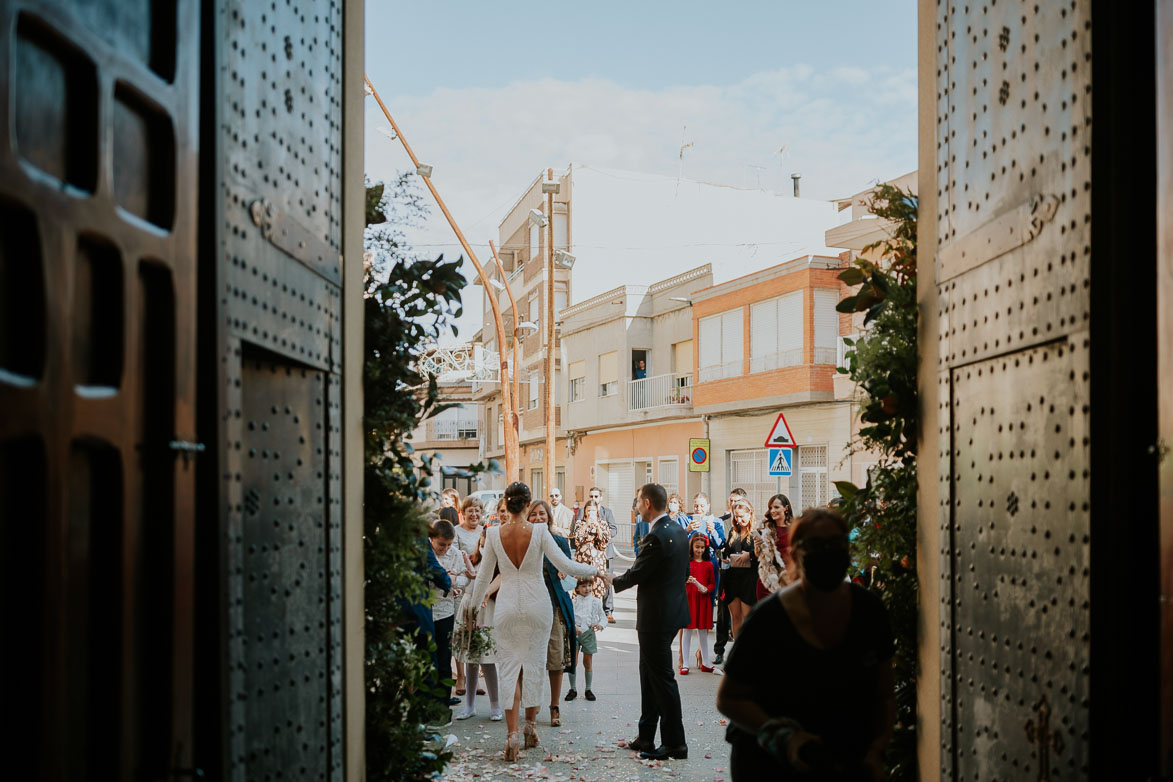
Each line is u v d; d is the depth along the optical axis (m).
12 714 1.93
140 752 2.42
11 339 1.93
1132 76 2.93
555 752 8.25
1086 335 2.98
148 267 2.45
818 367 28.77
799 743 3.37
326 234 4.33
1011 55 3.67
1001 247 3.73
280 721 3.62
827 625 3.58
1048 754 3.22
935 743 4.61
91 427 2.15
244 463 3.38
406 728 5.22
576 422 42.09
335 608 4.33
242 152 3.22
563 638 9.30
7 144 1.86
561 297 45.22
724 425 33.44
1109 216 2.93
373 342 5.20
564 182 45.47
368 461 5.22
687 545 8.25
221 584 2.90
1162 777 2.55
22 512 1.96
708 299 33.94
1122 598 2.88
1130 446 2.90
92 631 2.24
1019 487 3.54
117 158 2.33
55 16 2.03
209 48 2.91
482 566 8.54
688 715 9.59
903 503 5.22
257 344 3.33
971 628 4.02
